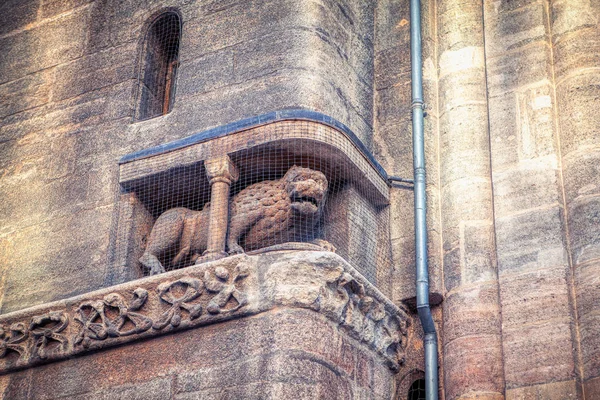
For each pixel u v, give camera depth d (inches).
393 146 379.6
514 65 369.7
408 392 344.8
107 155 377.1
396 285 356.8
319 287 314.8
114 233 358.3
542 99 358.6
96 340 332.2
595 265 323.3
